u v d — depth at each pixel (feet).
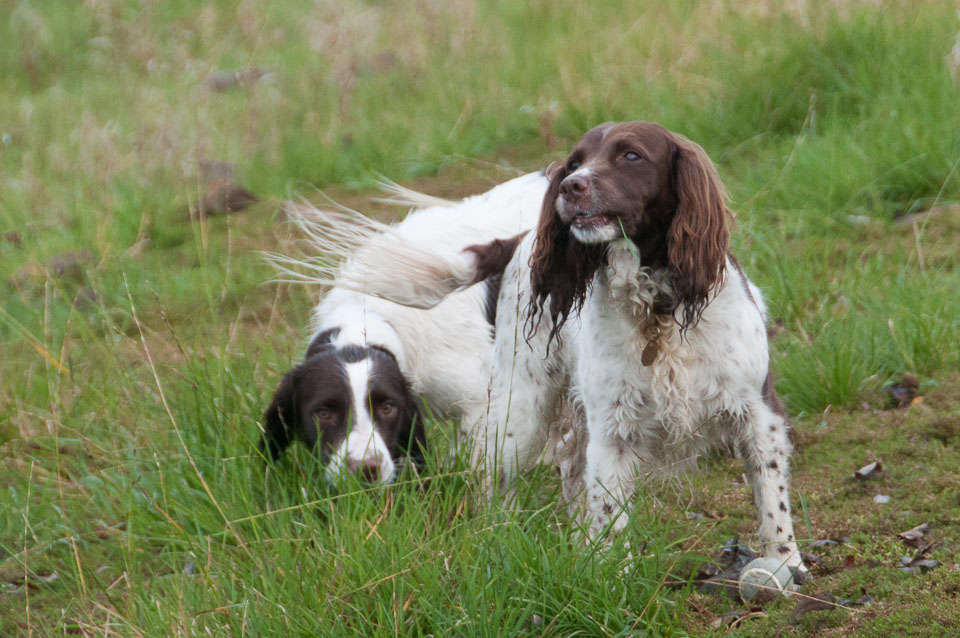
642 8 64.75
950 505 23.95
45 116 65.62
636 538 21.70
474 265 27.50
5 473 30.86
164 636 20.03
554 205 22.93
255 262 43.62
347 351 27.04
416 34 68.80
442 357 29.73
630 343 22.06
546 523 22.59
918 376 30.60
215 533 24.49
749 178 42.55
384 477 24.71
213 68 71.82
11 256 47.01
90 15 85.51
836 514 24.59
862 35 48.96
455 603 19.83
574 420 26.13
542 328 26.40
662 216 21.71
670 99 50.44
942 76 44.98
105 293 42.39
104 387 33.24
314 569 20.68
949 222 38.45
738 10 57.52
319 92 62.49
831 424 29.07
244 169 52.95
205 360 31.60
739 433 22.17
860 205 40.73
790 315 34.06
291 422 27.32
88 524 27.25
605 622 19.36
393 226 31.86
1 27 84.99
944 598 19.69
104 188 52.26
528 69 58.95
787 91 48.55
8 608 24.98
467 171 50.65
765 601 20.94
